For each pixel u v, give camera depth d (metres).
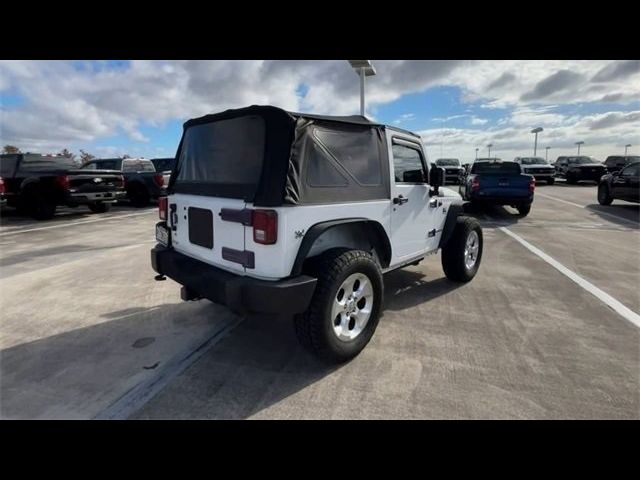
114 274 5.71
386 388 2.83
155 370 3.08
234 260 2.99
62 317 4.14
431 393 2.76
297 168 2.82
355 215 3.32
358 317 3.26
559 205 14.34
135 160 15.68
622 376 2.98
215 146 3.29
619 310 4.29
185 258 3.54
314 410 2.59
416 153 4.29
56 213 13.09
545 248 7.38
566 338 3.62
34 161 12.19
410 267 6.03
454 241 5.05
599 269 5.92
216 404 2.65
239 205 2.93
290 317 4.09
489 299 4.64
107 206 13.24
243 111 3.02
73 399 2.71
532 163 25.14
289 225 2.77
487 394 2.75
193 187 3.49
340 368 3.10
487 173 11.74
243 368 3.11
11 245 7.81
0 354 3.36
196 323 3.97
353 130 3.31
